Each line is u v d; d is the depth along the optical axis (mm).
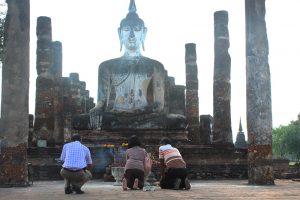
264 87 17734
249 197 12023
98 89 30125
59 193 13812
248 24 18031
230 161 25156
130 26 30891
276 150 64375
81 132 27719
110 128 28016
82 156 13625
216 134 28859
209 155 25141
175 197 11992
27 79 17406
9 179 16891
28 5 17609
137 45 30781
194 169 24672
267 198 11703
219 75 29219
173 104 35000
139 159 14945
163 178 15102
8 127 17031
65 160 13531
